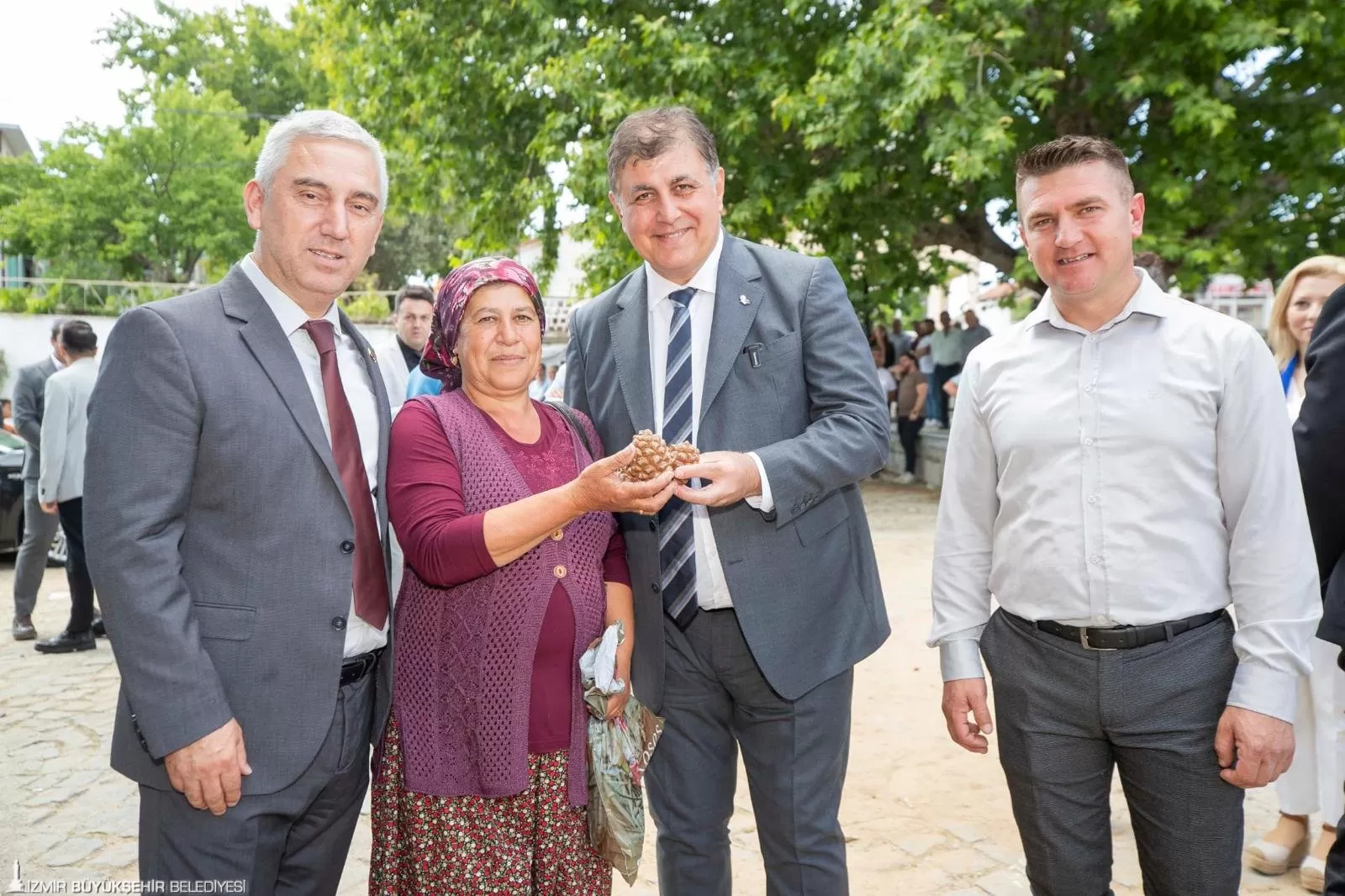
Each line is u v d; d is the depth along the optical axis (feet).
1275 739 5.87
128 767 5.99
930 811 11.88
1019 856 10.71
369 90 39.01
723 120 30.45
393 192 41.98
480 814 6.40
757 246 7.91
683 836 7.64
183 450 5.78
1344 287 7.61
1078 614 6.36
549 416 7.23
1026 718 6.64
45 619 22.30
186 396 5.78
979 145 25.80
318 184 6.16
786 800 7.34
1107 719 6.30
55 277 99.14
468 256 42.22
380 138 40.40
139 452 5.68
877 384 7.41
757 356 7.34
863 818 11.73
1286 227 30.53
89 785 12.80
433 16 35.55
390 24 37.14
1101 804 6.62
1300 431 7.64
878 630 7.70
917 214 33.99
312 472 6.12
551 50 32.81
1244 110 29.99
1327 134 27.94
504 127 37.11
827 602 7.45
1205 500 6.17
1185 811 6.21
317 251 6.21
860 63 27.25
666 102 29.76
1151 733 6.21
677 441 7.43
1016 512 6.69
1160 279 12.40
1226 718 6.01
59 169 96.22
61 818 11.80
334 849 6.80
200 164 98.02
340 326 6.91
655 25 29.84
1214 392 6.08
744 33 31.45
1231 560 6.18
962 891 10.00
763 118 31.86
